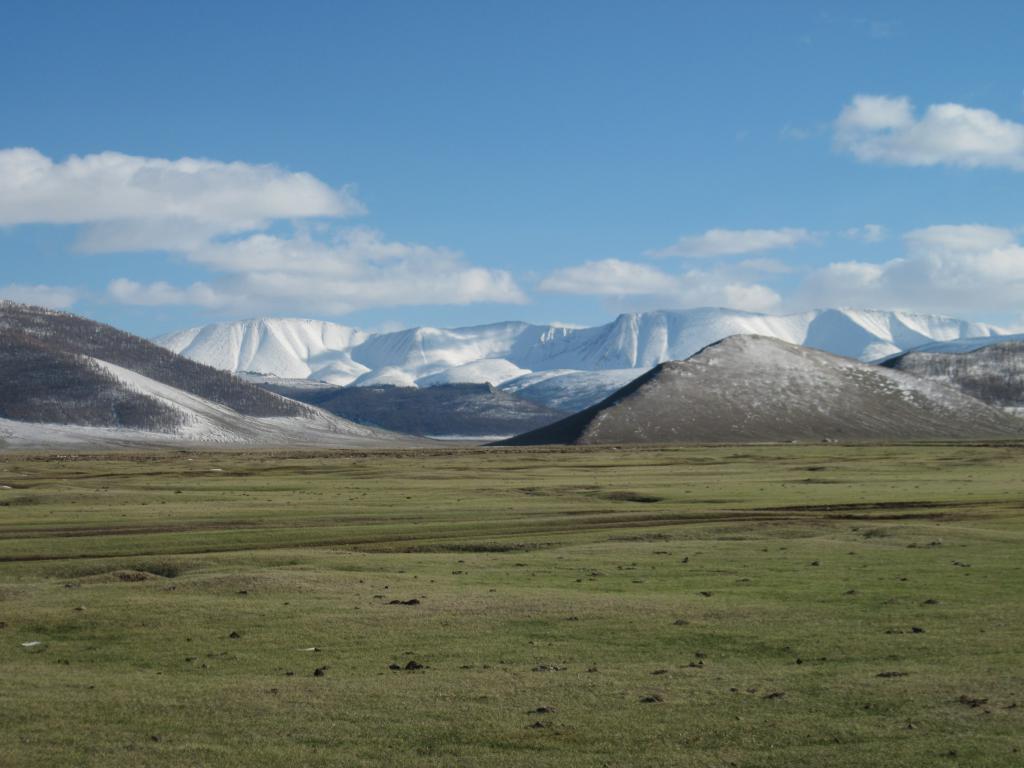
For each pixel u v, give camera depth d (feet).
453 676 105.91
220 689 102.01
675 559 192.75
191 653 119.44
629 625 129.49
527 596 150.92
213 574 176.24
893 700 93.50
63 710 94.99
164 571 185.06
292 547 217.36
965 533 221.87
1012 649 112.47
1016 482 404.77
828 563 184.75
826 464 570.87
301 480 447.01
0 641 127.95
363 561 189.88
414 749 83.05
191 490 375.45
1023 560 184.14
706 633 124.16
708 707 93.04
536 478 458.91
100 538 227.61
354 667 111.04
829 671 105.09
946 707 91.15
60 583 170.30
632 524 257.34
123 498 331.57
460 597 150.51
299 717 91.81
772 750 81.30
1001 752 79.30
